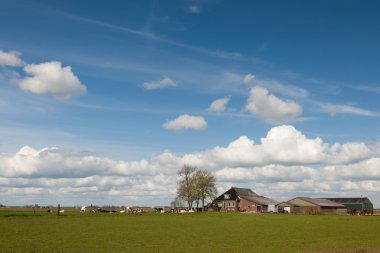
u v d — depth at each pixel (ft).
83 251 135.03
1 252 129.70
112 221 291.79
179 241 166.09
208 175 577.84
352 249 144.87
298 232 213.05
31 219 295.89
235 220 325.83
